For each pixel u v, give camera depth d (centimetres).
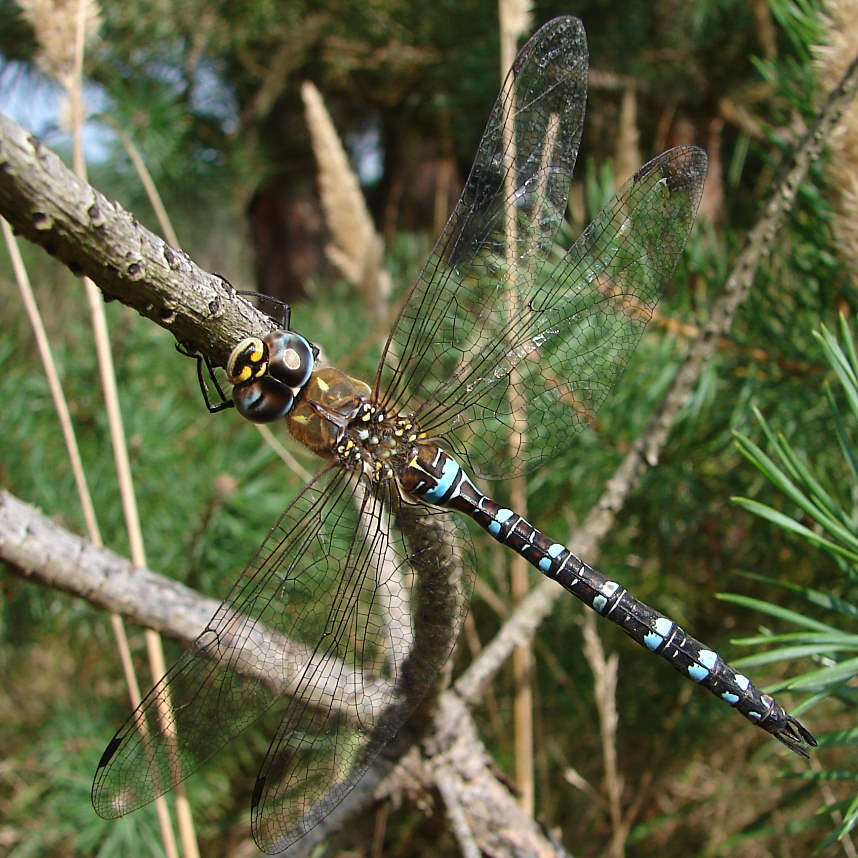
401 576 14
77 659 20
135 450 19
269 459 19
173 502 19
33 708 21
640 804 18
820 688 12
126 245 11
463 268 15
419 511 14
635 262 15
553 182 14
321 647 13
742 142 18
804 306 15
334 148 18
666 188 14
